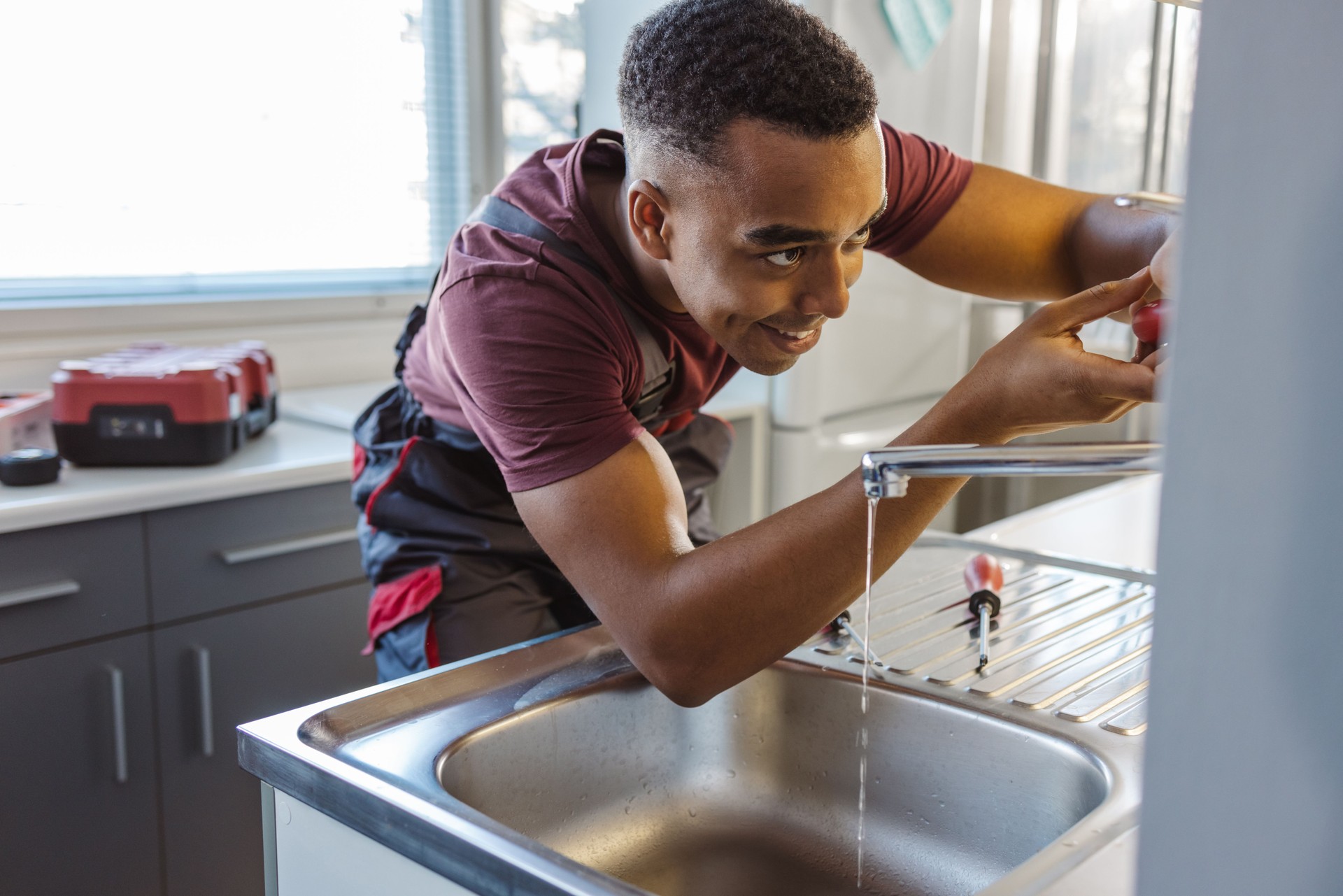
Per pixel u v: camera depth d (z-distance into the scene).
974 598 1.01
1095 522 1.67
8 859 1.54
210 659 1.71
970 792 0.85
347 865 0.69
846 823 0.92
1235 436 0.31
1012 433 0.77
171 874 1.71
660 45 0.78
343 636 1.86
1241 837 0.32
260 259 2.37
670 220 0.81
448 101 2.64
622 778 0.92
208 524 1.68
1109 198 1.16
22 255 2.05
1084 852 0.59
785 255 0.77
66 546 1.55
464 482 1.20
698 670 0.80
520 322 0.86
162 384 1.71
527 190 0.98
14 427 1.76
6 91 2.00
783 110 0.72
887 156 1.10
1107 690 0.85
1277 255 0.30
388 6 2.49
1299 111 0.29
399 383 1.36
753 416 2.36
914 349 2.61
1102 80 2.47
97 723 1.61
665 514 0.84
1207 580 0.33
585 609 1.27
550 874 0.56
